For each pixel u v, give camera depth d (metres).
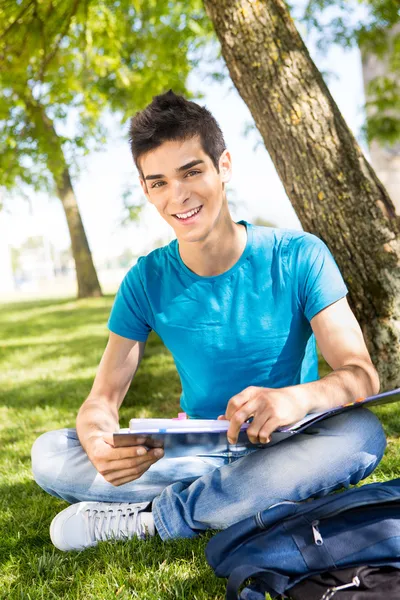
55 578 1.85
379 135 10.57
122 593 1.70
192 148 1.90
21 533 2.28
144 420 1.67
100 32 7.75
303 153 3.54
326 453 1.77
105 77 9.80
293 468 1.78
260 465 1.81
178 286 2.12
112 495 2.05
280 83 3.53
